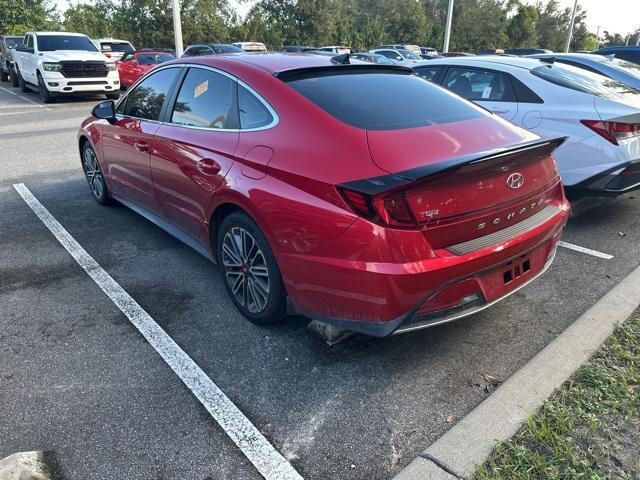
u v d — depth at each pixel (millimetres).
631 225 5082
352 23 55594
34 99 15609
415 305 2412
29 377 2748
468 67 5633
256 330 3209
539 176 2871
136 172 4309
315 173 2541
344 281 2459
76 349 3000
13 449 2270
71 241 4605
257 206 2791
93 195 5762
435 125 2814
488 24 60344
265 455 2262
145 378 2750
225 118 3264
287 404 2572
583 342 2955
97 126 4992
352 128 2639
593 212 5508
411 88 3291
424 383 2730
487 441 2264
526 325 3275
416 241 2346
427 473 2107
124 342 3074
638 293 3520
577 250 4480
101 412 2498
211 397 2611
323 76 3174
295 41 46250
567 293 3689
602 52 10227
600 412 2430
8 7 29125
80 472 2158
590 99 4719
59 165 7355
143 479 2133
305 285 2668
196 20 40312
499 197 2598
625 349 2896
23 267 4074
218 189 3107
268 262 2902
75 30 41812
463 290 2533
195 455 2256
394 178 2311
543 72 5152
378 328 2457
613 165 4480
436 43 57656
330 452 2283
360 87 3125
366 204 2316
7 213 5332
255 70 3189
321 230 2490
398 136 2611
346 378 2768
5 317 3336
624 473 2100
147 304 3525
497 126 3021
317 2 45625
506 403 2492
